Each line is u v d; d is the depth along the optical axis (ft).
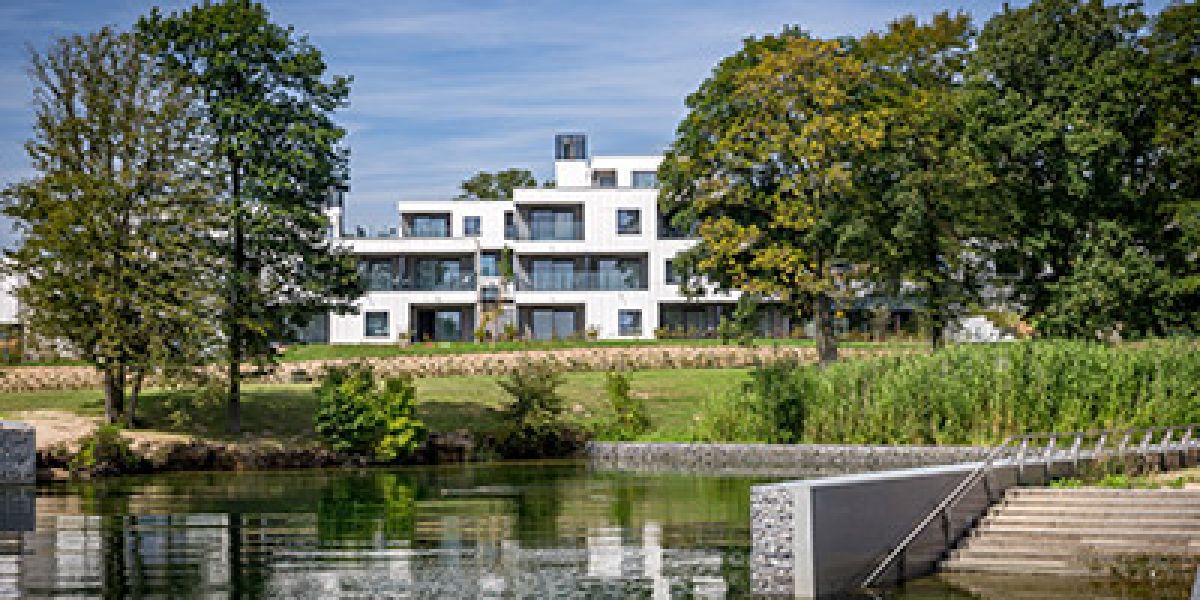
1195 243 138.41
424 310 231.91
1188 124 140.97
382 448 129.18
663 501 90.43
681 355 188.55
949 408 115.75
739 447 123.75
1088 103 143.43
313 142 132.05
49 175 121.60
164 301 124.77
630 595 53.06
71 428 124.36
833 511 54.13
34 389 161.99
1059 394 112.27
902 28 162.40
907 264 148.97
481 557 63.36
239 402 143.43
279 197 132.46
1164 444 90.58
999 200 146.92
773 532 53.47
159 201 124.47
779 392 128.06
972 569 62.34
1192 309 143.95
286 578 57.11
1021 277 157.28
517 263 228.22
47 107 123.44
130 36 125.49
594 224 225.35
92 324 123.34
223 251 130.21
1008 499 70.28
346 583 55.93
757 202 150.30
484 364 185.47
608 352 188.34
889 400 119.65
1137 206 147.23
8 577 57.16
